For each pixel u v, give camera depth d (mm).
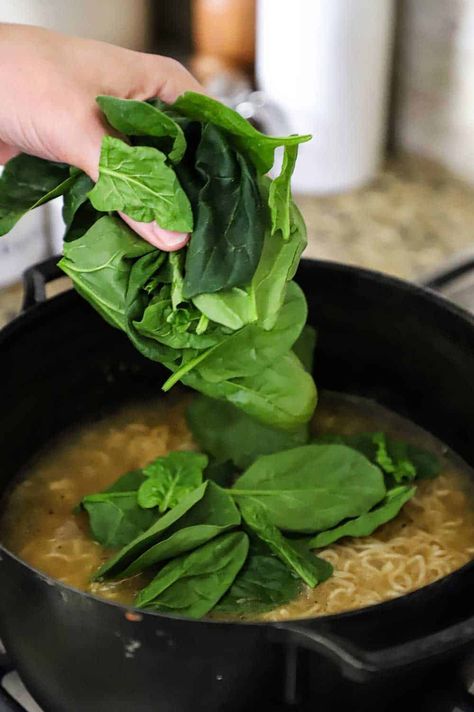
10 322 675
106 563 639
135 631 486
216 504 643
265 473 669
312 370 817
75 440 785
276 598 612
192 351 570
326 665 503
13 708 620
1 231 597
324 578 635
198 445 772
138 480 704
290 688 515
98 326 746
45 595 504
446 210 1055
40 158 609
